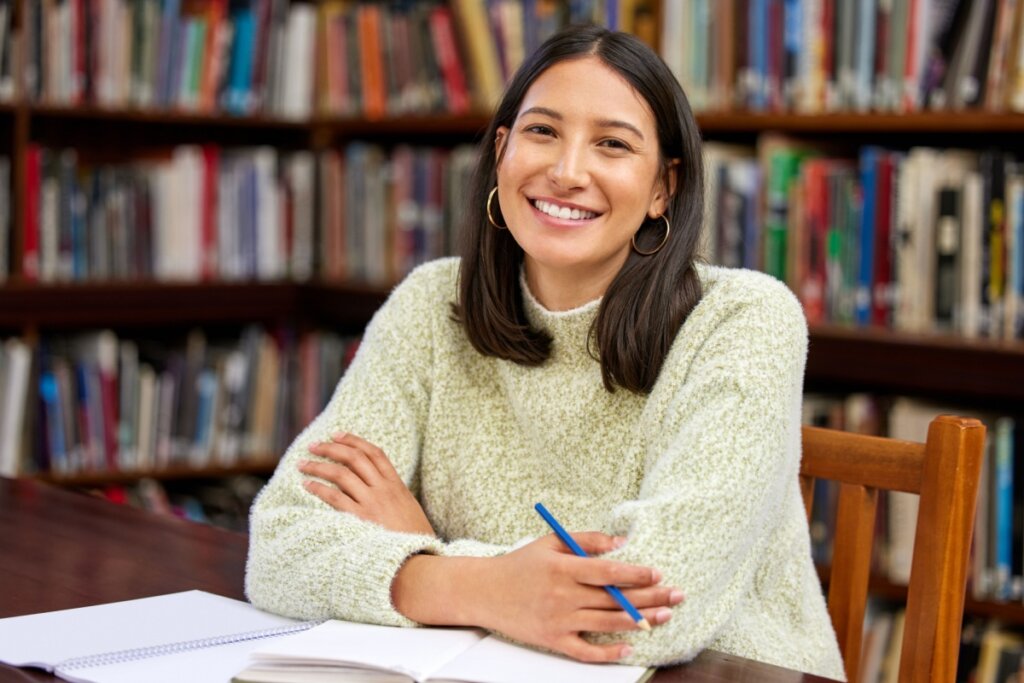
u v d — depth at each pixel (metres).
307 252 3.76
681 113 1.55
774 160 2.79
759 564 1.55
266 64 3.65
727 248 2.86
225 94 3.59
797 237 2.77
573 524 1.61
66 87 3.31
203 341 3.65
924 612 1.45
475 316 1.65
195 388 3.58
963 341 2.53
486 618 1.28
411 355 1.73
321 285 3.65
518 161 1.54
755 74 2.81
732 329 1.50
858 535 1.59
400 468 1.67
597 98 1.50
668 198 1.59
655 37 2.98
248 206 3.65
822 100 2.73
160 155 3.70
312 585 1.38
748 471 1.37
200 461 3.60
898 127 2.65
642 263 1.57
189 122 3.70
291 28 3.68
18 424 3.26
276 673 1.19
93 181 3.40
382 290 3.46
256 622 1.38
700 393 1.46
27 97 3.23
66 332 3.63
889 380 2.64
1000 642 2.53
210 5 3.56
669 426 1.48
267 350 3.69
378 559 1.35
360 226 3.61
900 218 2.63
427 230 3.42
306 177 3.73
